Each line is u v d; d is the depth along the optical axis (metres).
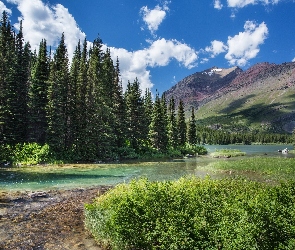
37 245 10.89
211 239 7.18
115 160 51.31
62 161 43.09
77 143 48.56
